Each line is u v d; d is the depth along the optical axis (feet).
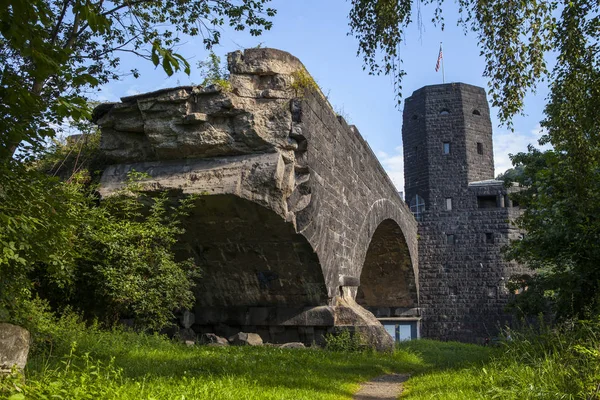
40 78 19.51
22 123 20.81
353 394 30.35
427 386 29.96
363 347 55.31
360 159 72.54
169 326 58.23
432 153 143.33
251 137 48.96
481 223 136.67
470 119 143.95
